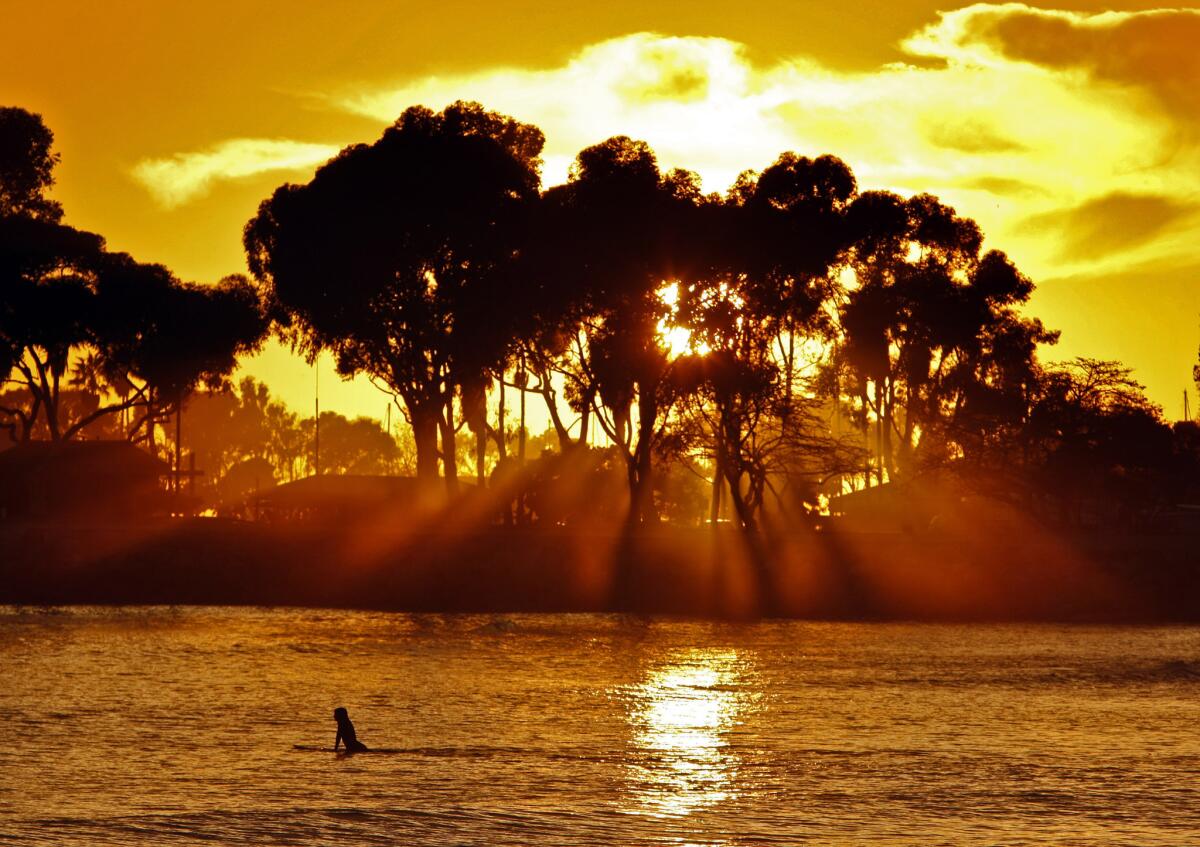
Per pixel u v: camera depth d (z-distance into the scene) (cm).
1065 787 7475
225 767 7706
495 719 9644
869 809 6919
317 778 7456
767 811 6862
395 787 7256
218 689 10838
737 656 13962
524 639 15338
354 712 9838
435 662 12962
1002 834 6419
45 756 7906
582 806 6906
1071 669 13075
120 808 6631
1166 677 12469
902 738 9038
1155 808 6975
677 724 9538
